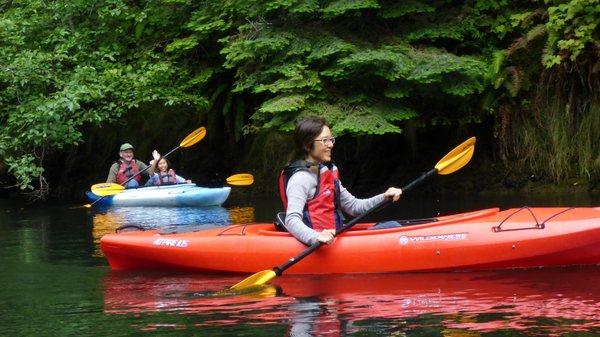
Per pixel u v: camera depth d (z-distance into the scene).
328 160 5.16
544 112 10.86
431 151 11.68
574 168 10.70
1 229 8.06
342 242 5.02
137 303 4.31
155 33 12.34
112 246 5.41
